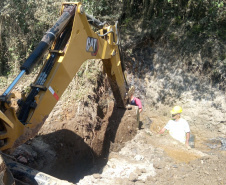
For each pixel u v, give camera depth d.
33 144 4.98
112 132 6.30
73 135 5.56
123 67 6.09
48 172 4.59
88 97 6.62
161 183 4.51
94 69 7.45
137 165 5.12
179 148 5.77
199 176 4.70
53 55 3.65
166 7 8.91
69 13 3.70
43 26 7.91
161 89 8.35
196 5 8.45
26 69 3.12
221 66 7.73
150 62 8.63
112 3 8.71
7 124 2.86
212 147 6.68
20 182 2.91
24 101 3.43
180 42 8.37
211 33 8.23
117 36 5.27
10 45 7.76
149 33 8.62
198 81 8.04
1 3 7.90
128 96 6.58
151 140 6.20
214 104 7.67
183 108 7.93
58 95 3.68
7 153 3.10
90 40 4.21
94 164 5.56
